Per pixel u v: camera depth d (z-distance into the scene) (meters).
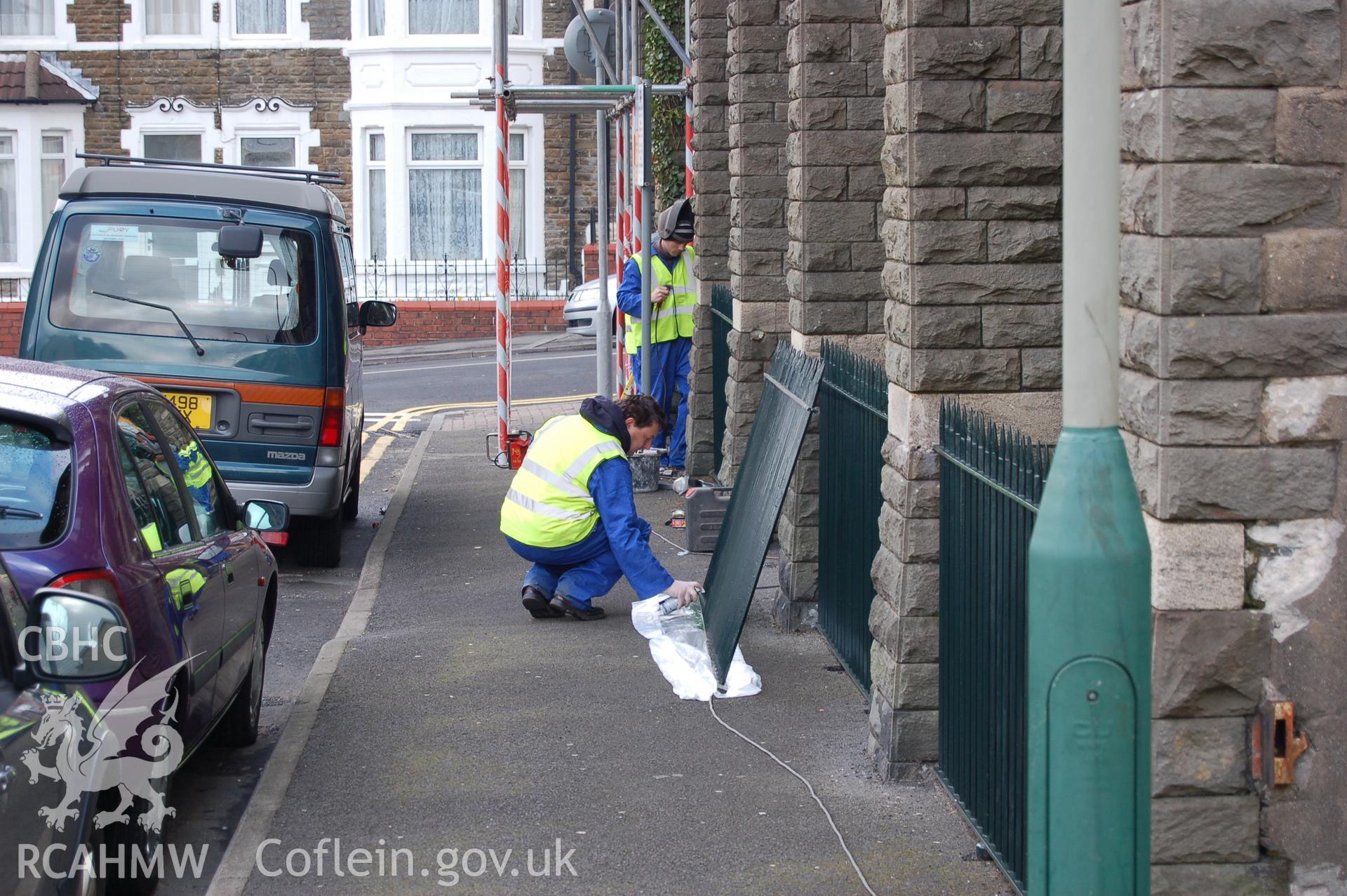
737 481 7.93
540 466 7.96
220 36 26.64
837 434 7.04
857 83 7.62
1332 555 3.67
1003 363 5.41
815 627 7.69
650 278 11.96
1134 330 3.75
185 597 4.87
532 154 26.64
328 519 10.00
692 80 12.32
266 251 9.42
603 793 5.39
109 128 26.69
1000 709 4.52
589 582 8.00
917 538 5.41
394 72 26.16
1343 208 3.59
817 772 5.59
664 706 6.44
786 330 9.77
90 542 4.32
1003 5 5.30
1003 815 4.52
